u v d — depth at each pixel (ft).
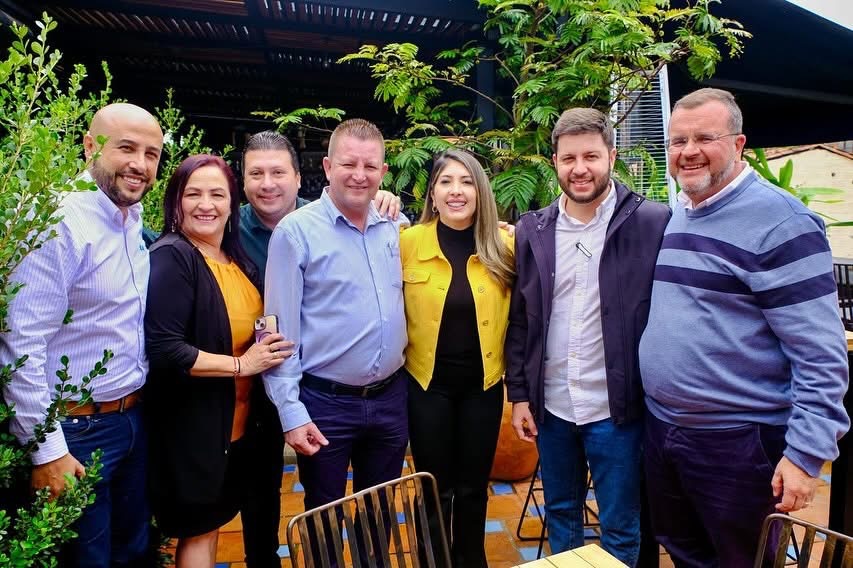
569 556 4.88
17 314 4.82
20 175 4.57
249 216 8.29
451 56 14.69
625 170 13.60
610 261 6.61
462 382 7.20
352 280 6.66
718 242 5.75
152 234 7.40
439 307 7.08
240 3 14.12
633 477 6.82
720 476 5.85
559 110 13.30
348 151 6.47
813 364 5.27
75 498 4.56
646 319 6.50
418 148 13.01
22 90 5.45
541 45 13.99
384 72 14.11
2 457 4.49
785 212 5.43
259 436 7.46
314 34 15.97
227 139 23.27
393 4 13.71
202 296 6.03
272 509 7.79
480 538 7.45
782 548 4.76
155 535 7.61
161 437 6.12
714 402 5.76
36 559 4.65
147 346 5.85
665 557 9.00
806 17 17.21
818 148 31.53
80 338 5.34
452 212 7.05
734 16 17.40
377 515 5.24
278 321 6.52
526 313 7.09
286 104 21.97
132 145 5.55
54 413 4.70
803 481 5.32
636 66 13.38
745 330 5.65
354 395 6.82
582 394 6.84
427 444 7.20
